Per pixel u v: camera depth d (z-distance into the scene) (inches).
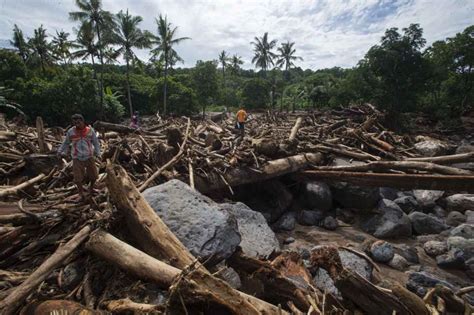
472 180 245.0
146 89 1571.1
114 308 100.5
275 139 376.5
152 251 125.0
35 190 213.0
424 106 1205.1
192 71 1572.3
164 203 158.6
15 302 94.4
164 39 1267.2
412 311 113.7
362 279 115.3
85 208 166.4
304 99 1895.9
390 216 291.9
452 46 1137.4
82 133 173.0
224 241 145.3
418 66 828.0
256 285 144.9
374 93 902.4
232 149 318.7
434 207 343.0
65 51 1508.4
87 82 1087.0
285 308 137.0
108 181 138.5
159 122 631.8
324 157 403.9
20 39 1504.7
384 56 839.7
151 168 277.0
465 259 220.7
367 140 474.6
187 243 139.4
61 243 135.7
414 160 367.6
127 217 134.0
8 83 1031.6
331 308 119.0
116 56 1230.3
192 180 239.5
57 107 1027.9
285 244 261.4
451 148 550.3
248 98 1784.0
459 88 1169.4
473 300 176.1
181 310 90.6
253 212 223.3
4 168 254.4
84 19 1086.4
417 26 820.6
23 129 468.1
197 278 90.4
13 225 150.6
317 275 170.9
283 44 1868.8
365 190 309.9
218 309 90.4
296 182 353.7
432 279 186.2
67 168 236.4
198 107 1523.1
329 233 287.1
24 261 137.0
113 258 117.0
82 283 119.3
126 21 1178.0
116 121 1186.6
